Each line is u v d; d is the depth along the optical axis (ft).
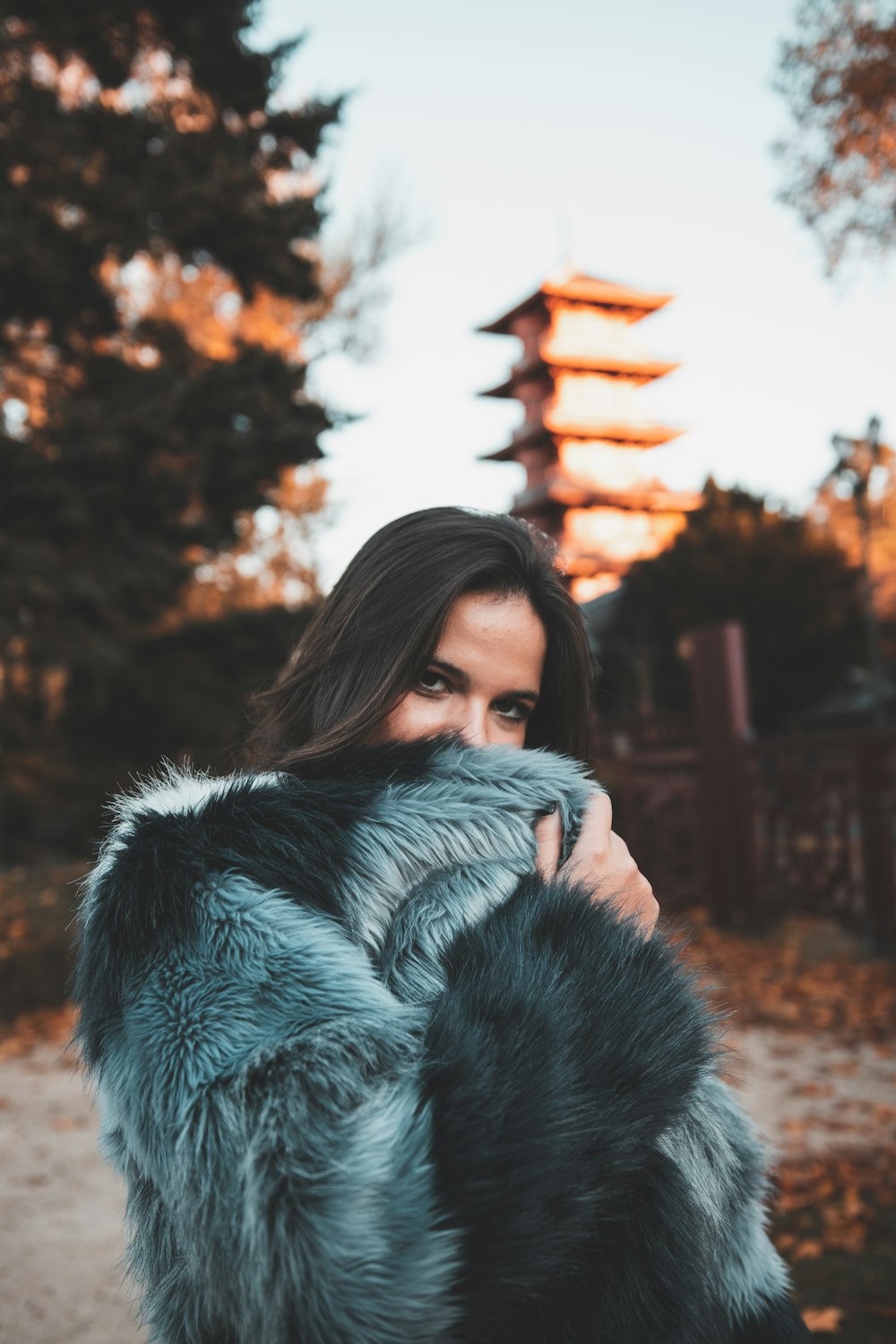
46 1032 19.51
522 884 3.00
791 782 27.32
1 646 32.22
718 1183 3.14
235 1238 2.15
